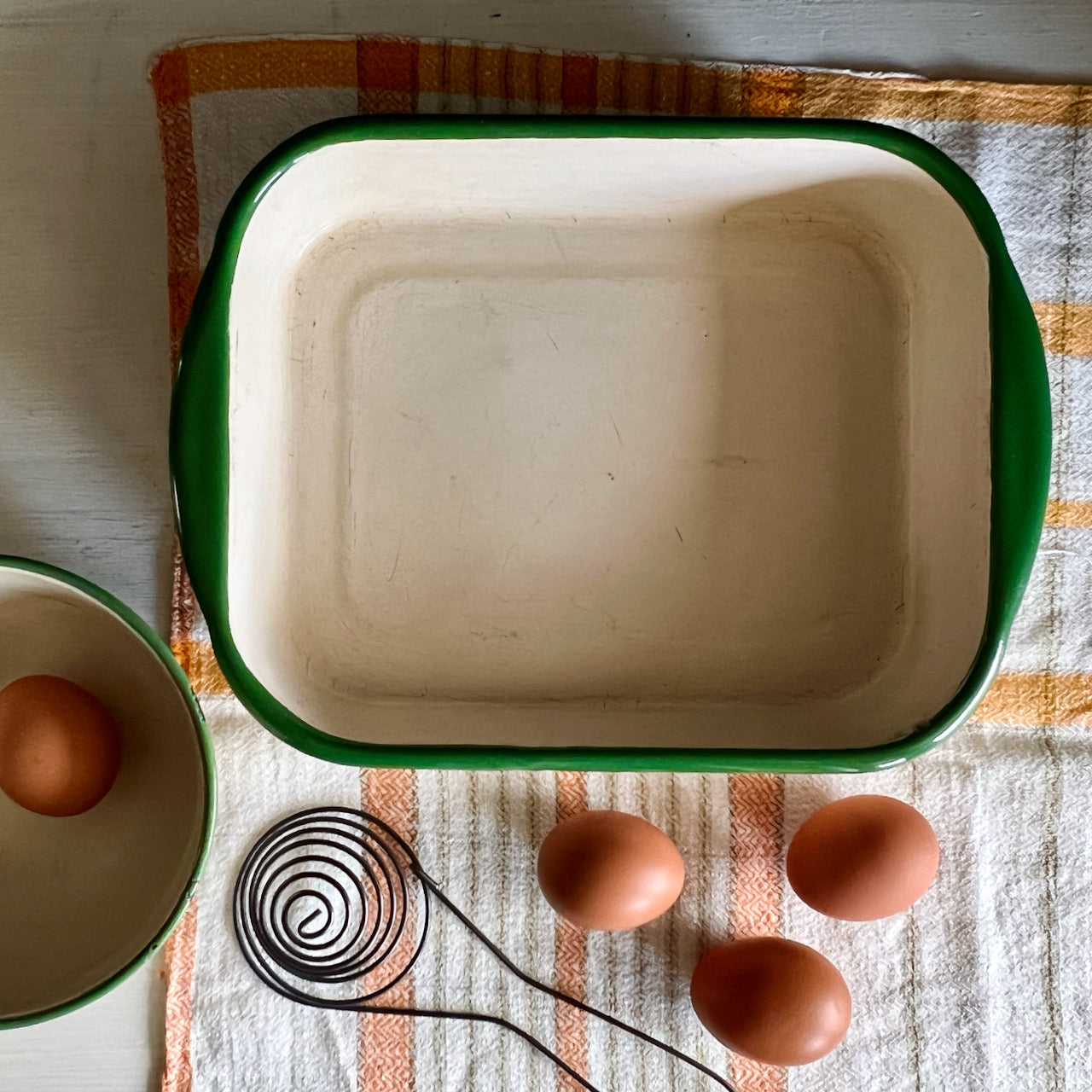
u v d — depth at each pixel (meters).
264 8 0.57
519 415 0.55
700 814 0.58
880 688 0.54
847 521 0.55
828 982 0.54
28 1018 0.48
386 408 0.55
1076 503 0.57
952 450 0.51
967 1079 0.57
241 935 0.57
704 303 0.55
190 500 0.46
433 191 0.54
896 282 0.55
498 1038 0.57
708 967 0.55
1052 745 0.57
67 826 0.54
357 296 0.55
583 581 0.55
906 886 0.53
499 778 0.58
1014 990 0.57
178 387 0.46
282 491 0.54
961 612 0.50
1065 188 0.57
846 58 0.57
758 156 0.50
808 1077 0.57
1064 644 0.58
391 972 0.57
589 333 0.55
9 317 0.57
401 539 0.55
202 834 0.48
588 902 0.53
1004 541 0.46
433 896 0.58
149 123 0.57
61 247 0.57
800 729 0.53
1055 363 0.57
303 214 0.53
